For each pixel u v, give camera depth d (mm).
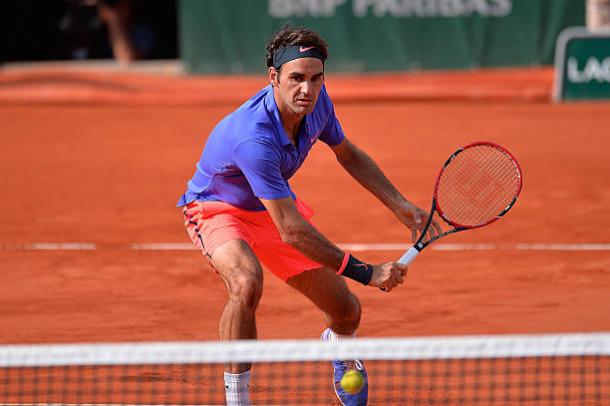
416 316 24750
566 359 20656
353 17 73688
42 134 61844
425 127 61281
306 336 23281
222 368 20656
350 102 72000
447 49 73312
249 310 16750
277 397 19172
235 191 17922
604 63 68312
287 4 75125
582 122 61500
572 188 43219
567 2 71500
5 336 23578
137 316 25281
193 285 28438
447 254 31609
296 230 16875
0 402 18641
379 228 36094
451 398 18797
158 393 19172
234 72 77125
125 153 54812
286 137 17219
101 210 40250
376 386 19469
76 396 19031
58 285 28625
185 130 62812
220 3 76375
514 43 72625
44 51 100125
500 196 22672
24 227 37156
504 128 60188
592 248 32406
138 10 94188
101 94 76312
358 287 27609
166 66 86875
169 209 40312
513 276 28844
